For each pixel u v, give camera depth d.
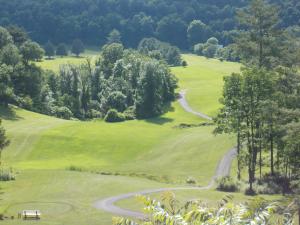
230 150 106.19
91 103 171.12
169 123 142.25
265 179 82.56
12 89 147.12
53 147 116.94
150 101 151.25
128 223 9.62
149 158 109.06
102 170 97.38
